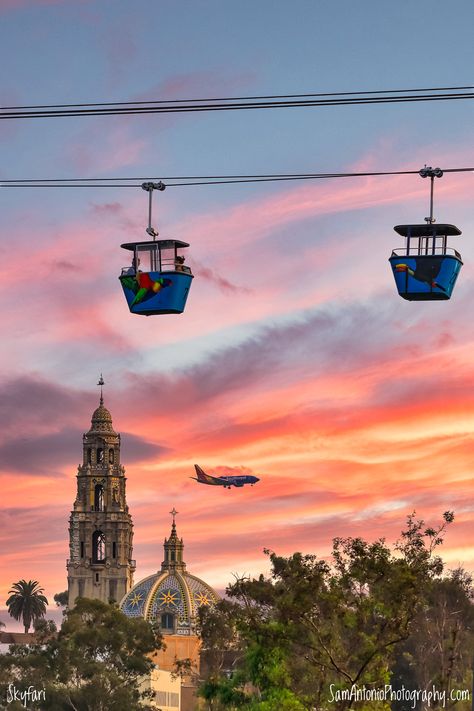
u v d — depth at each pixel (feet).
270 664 467.93
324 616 406.21
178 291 233.35
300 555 418.92
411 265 229.45
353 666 430.20
